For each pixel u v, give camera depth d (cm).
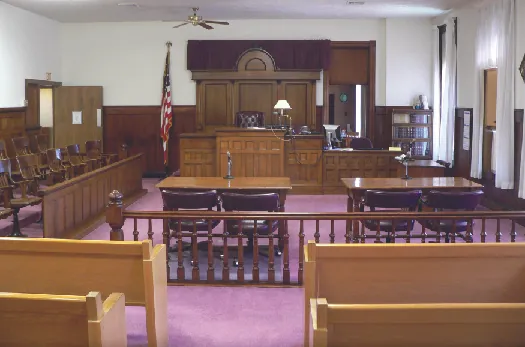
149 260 345
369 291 335
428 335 219
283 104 1054
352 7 1105
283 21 1276
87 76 1310
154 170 1328
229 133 1017
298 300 493
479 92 990
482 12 978
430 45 1255
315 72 1270
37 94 1195
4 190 722
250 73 1276
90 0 1019
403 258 332
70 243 348
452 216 503
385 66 1274
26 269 355
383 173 1059
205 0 1020
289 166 1062
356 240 634
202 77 1283
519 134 854
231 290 516
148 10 1130
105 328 231
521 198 842
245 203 572
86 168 1015
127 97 1311
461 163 1101
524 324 218
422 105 1241
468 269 335
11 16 1072
